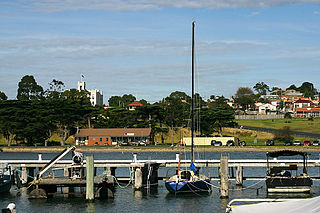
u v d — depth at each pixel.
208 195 49.25
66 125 148.88
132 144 141.88
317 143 129.75
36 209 43.16
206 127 152.38
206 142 136.25
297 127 179.50
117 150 129.38
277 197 47.41
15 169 54.75
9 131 145.75
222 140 135.88
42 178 48.06
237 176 54.16
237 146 129.12
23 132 142.00
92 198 46.06
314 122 193.25
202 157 99.81
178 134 157.38
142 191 51.97
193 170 51.50
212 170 72.69
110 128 152.12
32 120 144.12
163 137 157.00
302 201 26.56
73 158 48.00
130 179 54.59
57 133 149.88
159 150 127.31
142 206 44.25
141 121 160.00
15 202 46.19
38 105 149.25
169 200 46.88
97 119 164.62
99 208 43.47
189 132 157.12
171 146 128.25
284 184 49.19
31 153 125.69
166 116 153.88
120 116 162.25
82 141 147.25
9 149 135.00
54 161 48.28
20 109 146.38
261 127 179.50
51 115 142.12
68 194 50.06
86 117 157.62
